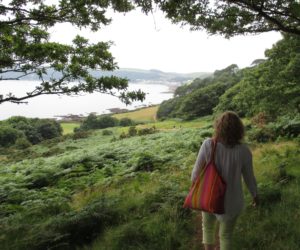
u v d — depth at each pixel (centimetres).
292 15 822
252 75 2672
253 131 1834
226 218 375
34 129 8888
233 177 368
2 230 662
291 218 511
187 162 1367
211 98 9481
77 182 1339
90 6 927
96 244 540
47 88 1027
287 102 2377
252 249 455
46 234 563
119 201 731
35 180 1506
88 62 1092
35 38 1011
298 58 2111
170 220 564
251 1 812
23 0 833
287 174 759
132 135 5056
